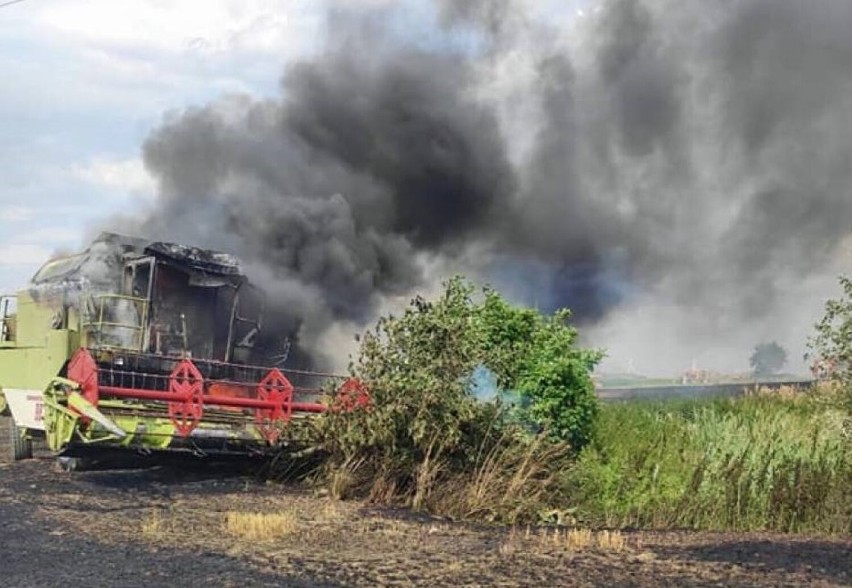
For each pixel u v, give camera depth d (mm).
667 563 8281
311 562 8266
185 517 10383
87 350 12461
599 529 11000
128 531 9562
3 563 8141
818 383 15117
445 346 12445
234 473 13492
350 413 12492
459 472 12117
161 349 14281
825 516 11328
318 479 12875
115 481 12539
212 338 14852
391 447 12234
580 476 12336
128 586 7375
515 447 12141
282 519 10102
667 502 12008
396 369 12438
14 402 14672
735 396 17406
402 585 7453
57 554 8477
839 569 8141
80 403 11969
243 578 7621
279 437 12797
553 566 8148
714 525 11633
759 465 12500
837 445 12977
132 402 12844
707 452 13055
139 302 14172
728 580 7656
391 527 10289
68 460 13141
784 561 8414
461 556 8609
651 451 12828
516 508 11492
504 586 7422
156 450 12359
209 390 14312
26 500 11125
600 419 13672
